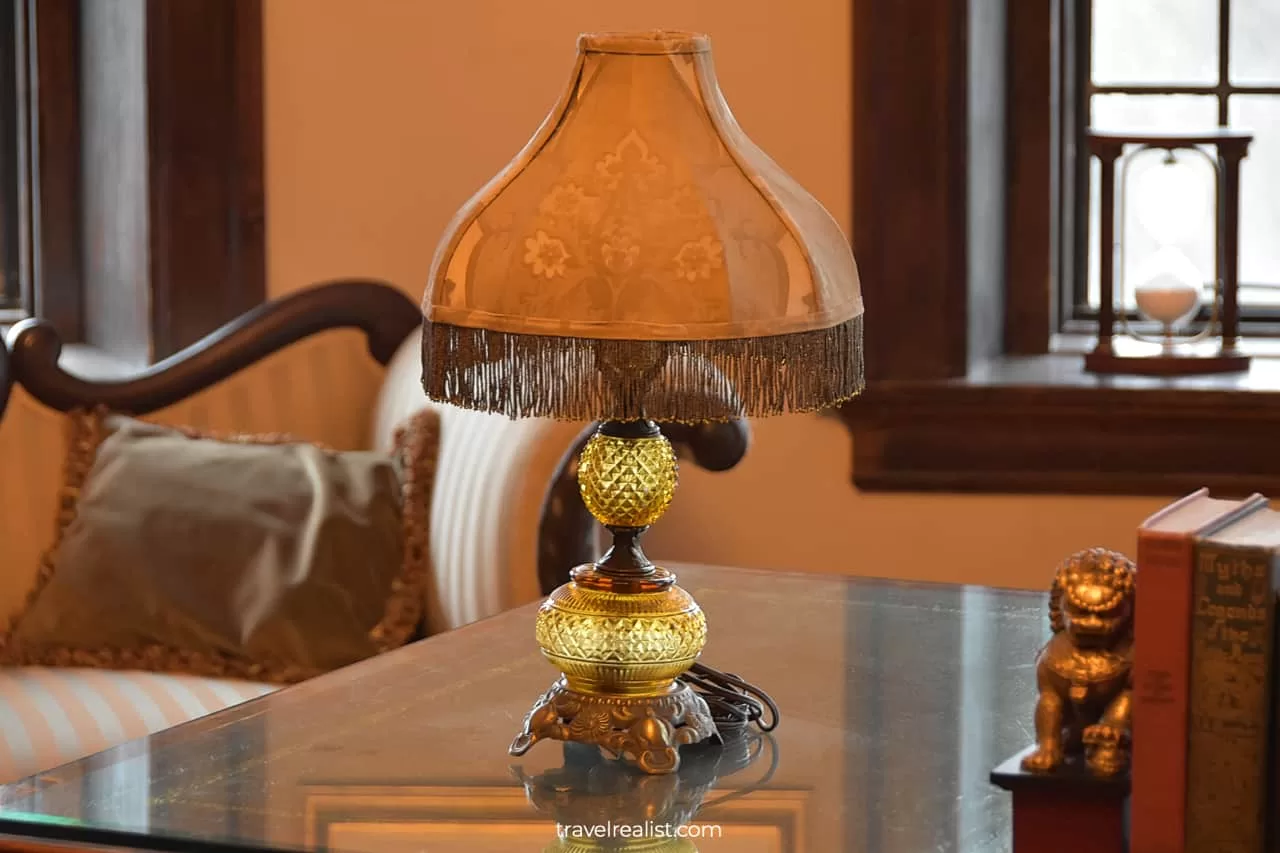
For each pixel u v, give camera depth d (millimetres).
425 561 3475
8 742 2951
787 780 1961
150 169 4043
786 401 1867
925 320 4000
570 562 3008
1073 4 4367
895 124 3959
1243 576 1636
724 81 4043
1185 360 4016
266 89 4098
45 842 1849
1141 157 4340
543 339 1817
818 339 1867
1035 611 2631
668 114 1870
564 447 3184
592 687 2000
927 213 3975
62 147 4441
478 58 4117
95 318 4430
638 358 1799
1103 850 1713
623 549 2000
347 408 3898
